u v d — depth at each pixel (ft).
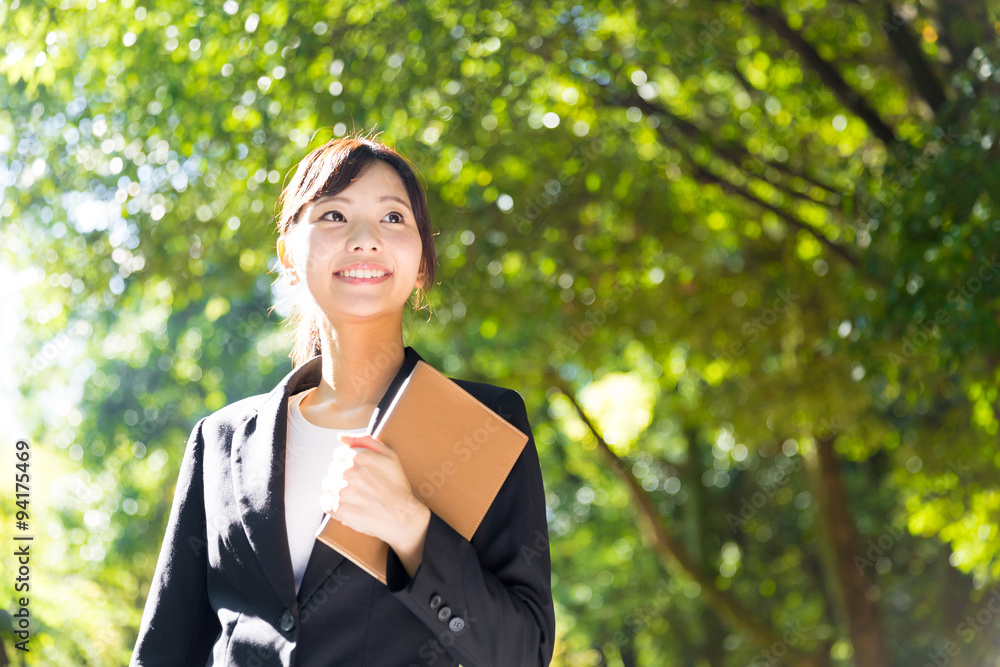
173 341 39.65
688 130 21.79
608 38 20.71
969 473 24.53
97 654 25.18
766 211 25.26
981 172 16.90
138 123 20.26
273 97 19.22
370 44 19.40
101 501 41.11
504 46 19.31
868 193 19.95
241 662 4.52
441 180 21.30
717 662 44.06
